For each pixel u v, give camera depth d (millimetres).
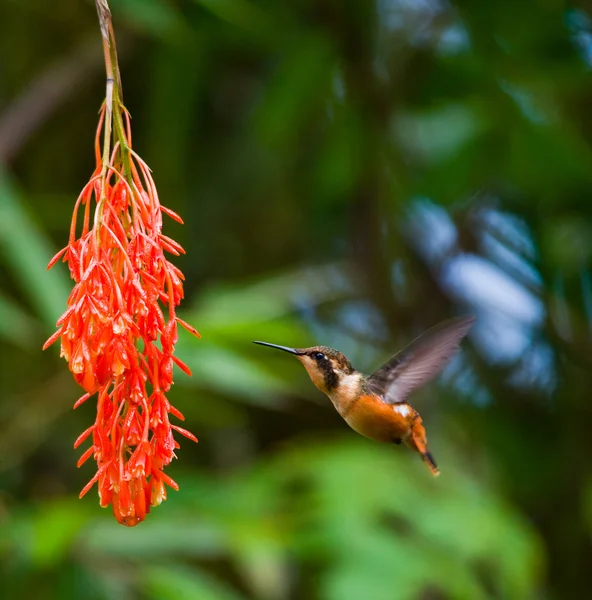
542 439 11141
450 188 10445
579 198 10562
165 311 10219
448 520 8680
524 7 9125
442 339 6727
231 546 7965
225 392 8828
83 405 10203
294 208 11008
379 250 10750
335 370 6660
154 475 4102
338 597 7699
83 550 7949
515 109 9797
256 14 8492
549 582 10844
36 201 9445
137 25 9039
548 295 11125
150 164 10219
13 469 9766
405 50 9977
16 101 9758
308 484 9352
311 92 9648
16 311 7922
